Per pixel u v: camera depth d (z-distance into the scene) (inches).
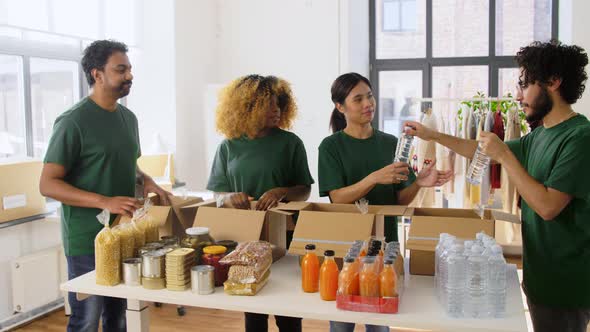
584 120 75.9
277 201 98.1
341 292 71.6
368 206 92.4
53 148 98.6
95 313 101.0
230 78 244.2
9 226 145.3
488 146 78.0
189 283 81.1
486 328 65.9
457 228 82.9
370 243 77.8
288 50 234.8
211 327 152.6
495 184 164.9
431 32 252.4
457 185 175.0
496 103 180.2
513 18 244.4
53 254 157.3
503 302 69.1
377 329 96.7
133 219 88.6
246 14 239.8
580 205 75.4
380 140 101.7
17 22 158.9
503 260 69.4
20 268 147.3
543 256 79.0
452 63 250.2
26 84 172.2
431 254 84.3
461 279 69.3
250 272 77.8
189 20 222.7
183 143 221.1
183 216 97.9
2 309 147.6
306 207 93.8
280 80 112.1
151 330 150.6
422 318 68.9
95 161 101.7
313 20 230.2
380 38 257.8
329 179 99.0
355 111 98.0
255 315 105.9
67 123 99.0
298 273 88.0
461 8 248.7
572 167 73.0
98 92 103.3
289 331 105.8
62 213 103.2
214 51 243.6
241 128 108.7
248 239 89.1
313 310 71.7
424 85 253.6
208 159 225.1
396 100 258.5
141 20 215.0
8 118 168.6
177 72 215.6
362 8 245.1
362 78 99.1
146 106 218.2
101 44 101.9
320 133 232.4
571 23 209.6
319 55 230.4
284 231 99.7
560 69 74.5
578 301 77.5
